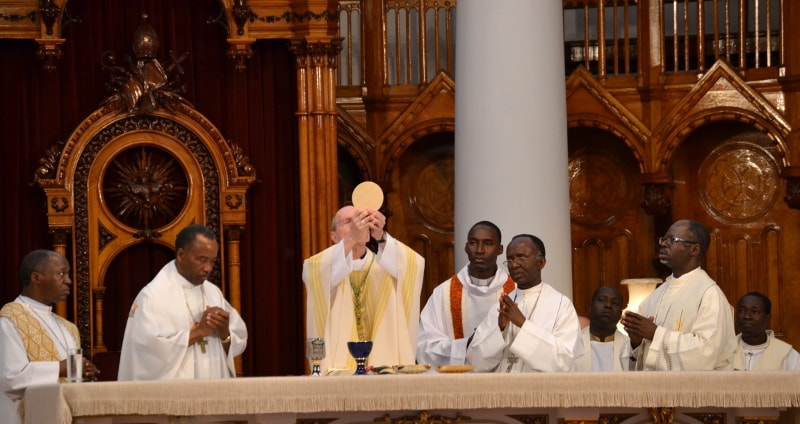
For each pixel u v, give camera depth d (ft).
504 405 35.04
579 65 73.15
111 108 63.00
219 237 63.87
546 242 58.90
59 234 62.44
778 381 35.09
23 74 63.00
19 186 62.95
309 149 63.72
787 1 71.87
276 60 65.05
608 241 76.23
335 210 63.82
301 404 34.86
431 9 79.30
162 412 34.78
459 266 59.72
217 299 42.80
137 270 64.39
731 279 74.49
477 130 59.47
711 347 39.01
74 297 62.80
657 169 72.28
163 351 40.06
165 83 63.36
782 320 73.31
